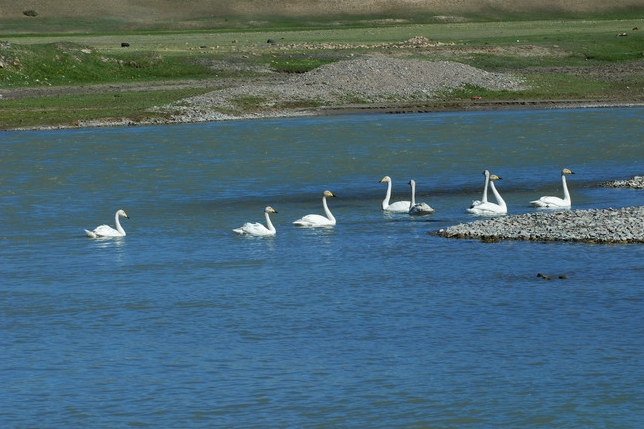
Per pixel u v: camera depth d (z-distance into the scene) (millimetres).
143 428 19141
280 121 72250
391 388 20688
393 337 23734
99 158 55344
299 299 27031
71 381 21453
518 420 19172
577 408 19641
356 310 25891
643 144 58250
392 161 53719
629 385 20641
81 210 41469
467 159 54156
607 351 22484
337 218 38781
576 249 31344
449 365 21859
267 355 22734
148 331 24703
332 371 21672
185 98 79062
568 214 36281
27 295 28125
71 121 71062
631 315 24875
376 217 38750
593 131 64000
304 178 49031
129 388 21000
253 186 47031
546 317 24891
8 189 46469
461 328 24250
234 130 66938
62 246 34500
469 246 32438
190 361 22469
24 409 20031
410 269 29781
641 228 33375
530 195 43469
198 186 47094
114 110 75500
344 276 29266
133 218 39688
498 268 29469
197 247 33906
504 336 23594
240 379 21344
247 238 35219
